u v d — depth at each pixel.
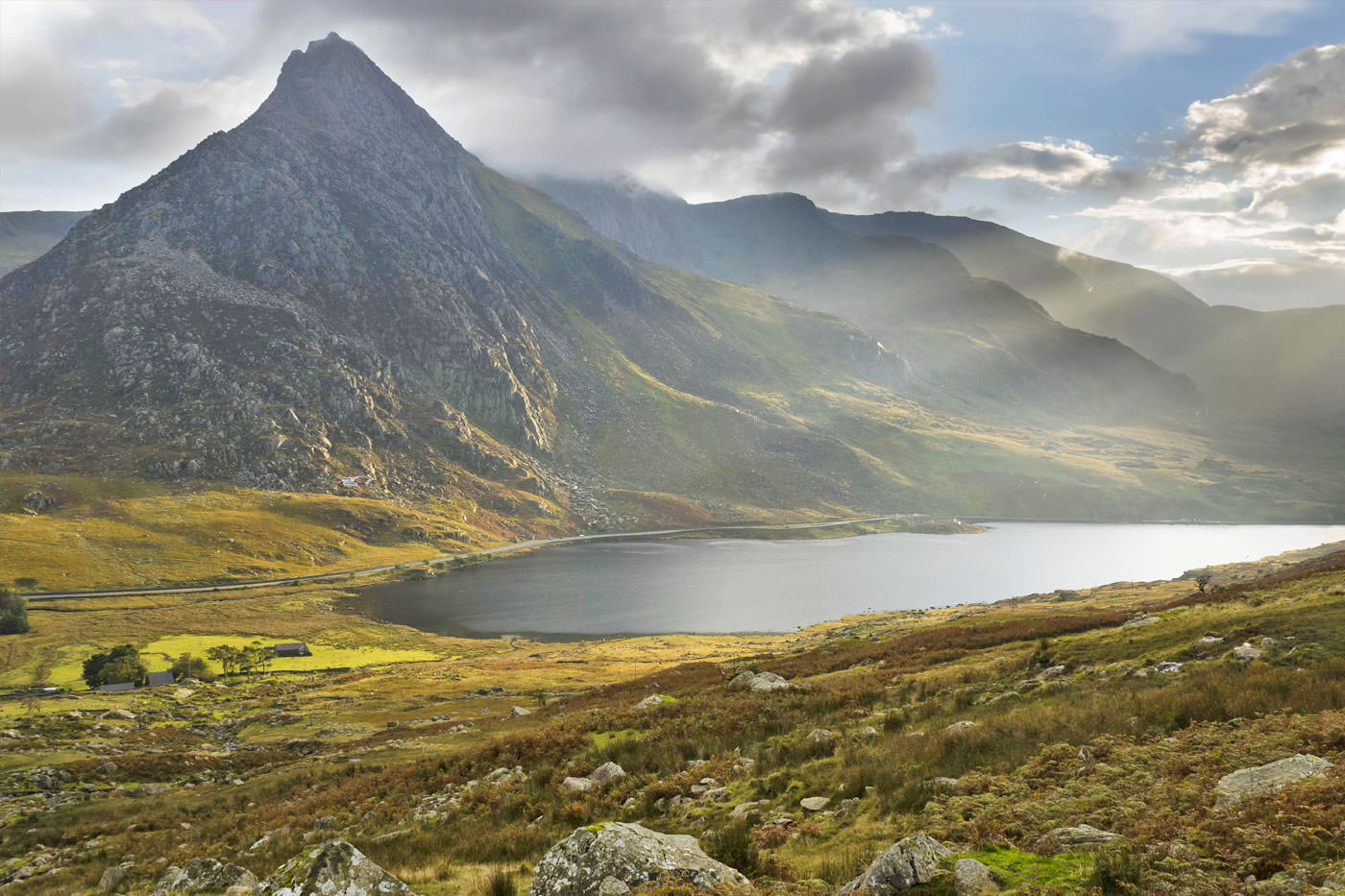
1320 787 12.69
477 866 19.80
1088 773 17.97
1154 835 12.83
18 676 136.25
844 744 26.80
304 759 59.66
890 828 16.66
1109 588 142.00
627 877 12.82
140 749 71.44
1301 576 55.03
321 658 152.50
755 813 20.27
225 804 42.91
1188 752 18.22
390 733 65.44
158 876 28.55
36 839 39.94
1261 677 23.97
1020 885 11.42
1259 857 11.20
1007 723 23.95
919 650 55.56
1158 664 32.47
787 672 56.06
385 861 21.81
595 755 32.38
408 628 184.50
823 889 13.58
